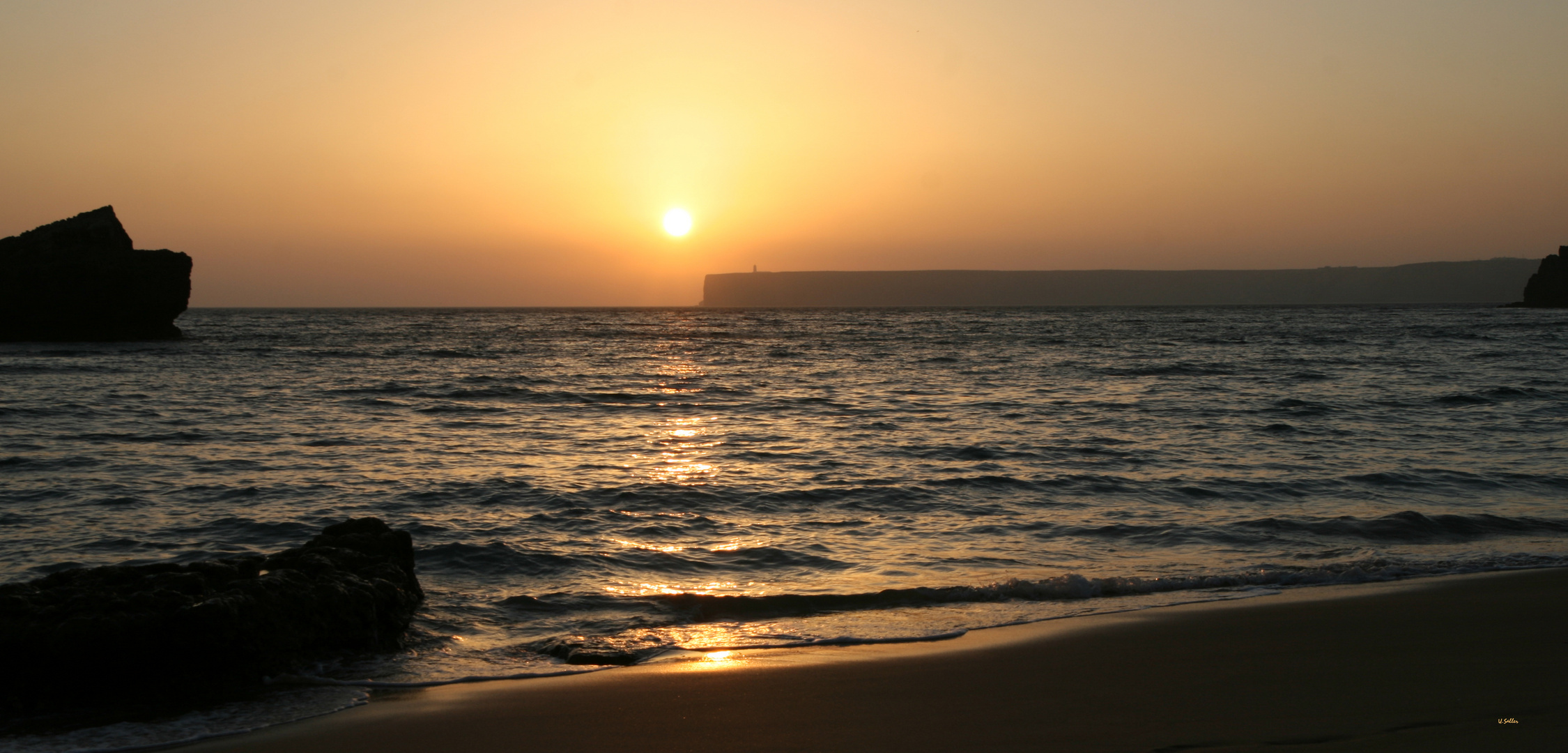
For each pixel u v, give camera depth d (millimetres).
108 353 51719
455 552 10148
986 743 5203
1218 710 5625
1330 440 18781
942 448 18031
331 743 5438
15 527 11484
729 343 69062
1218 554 10344
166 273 67312
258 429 20766
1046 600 8609
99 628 6234
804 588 9070
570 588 9047
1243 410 23969
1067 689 6129
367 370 40500
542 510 12531
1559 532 11250
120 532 11258
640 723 5652
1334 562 9844
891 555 10367
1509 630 7234
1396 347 55406
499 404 26609
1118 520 12023
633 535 11242
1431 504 12898
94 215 66688
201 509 12578
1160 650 6973
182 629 6340
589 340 76062
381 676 6641
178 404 25828
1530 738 4980
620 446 18562
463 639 7590
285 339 73875
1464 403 25203
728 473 15438
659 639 7469
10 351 53312
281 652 6699
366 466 16016
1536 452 17141
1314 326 96125
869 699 6016
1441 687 5914
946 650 7098
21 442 18656
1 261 61844
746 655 7047
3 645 6137
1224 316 155250
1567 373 34781
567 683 6434
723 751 5195
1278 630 7430
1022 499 13367
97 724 5879
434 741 5422
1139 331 87375
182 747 5461
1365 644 6957
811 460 16734
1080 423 21875
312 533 11281
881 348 60406
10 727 5805
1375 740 5023
